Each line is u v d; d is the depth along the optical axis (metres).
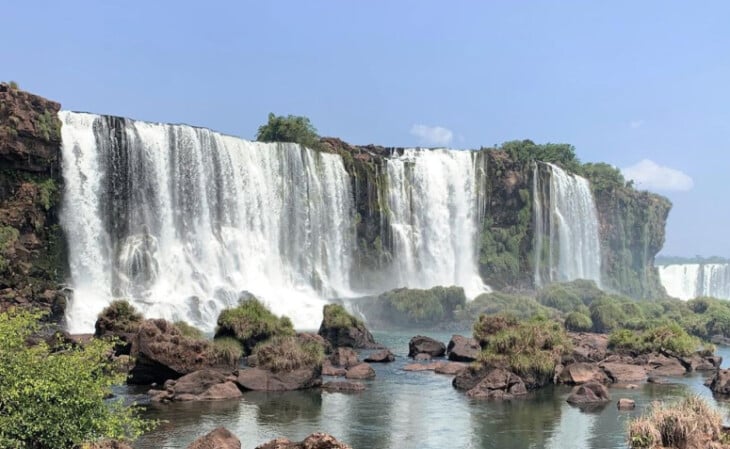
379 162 108.44
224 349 40.03
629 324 76.00
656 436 25.06
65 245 71.44
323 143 108.06
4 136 65.44
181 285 79.25
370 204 104.88
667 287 160.75
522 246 119.56
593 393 36.28
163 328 39.59
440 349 55.81
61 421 18.08
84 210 73.12
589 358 48.00
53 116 71.62
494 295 94.38
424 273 109.56
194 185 83.50
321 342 52.31
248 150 90.62
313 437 20.69
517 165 120.75
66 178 72.25
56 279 69.50
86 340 44.34
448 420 31.39
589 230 132.38
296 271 93.88
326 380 42.06
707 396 38.22
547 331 45.16
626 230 144.62
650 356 50.78
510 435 28.70
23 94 69.25
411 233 109.25
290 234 94.00
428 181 112.50
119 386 37.44
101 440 20.58
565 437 28.31
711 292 159.25
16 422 17.33
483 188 117.38
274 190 92.88
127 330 43.00
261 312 49.03
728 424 29.42
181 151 82.81
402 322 86.75
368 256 103.81
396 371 46.72
